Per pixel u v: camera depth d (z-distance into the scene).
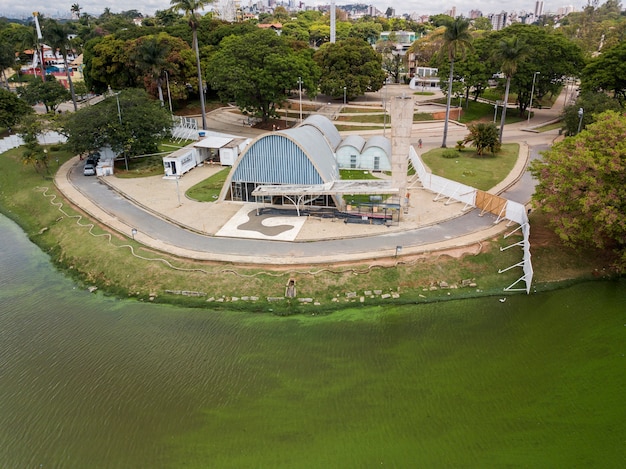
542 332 30.89
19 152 71.81
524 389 25.88
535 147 72.62
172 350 29.23
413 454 21.91
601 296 34.78
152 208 49.88
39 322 32.47
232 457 21.81
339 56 101.06
